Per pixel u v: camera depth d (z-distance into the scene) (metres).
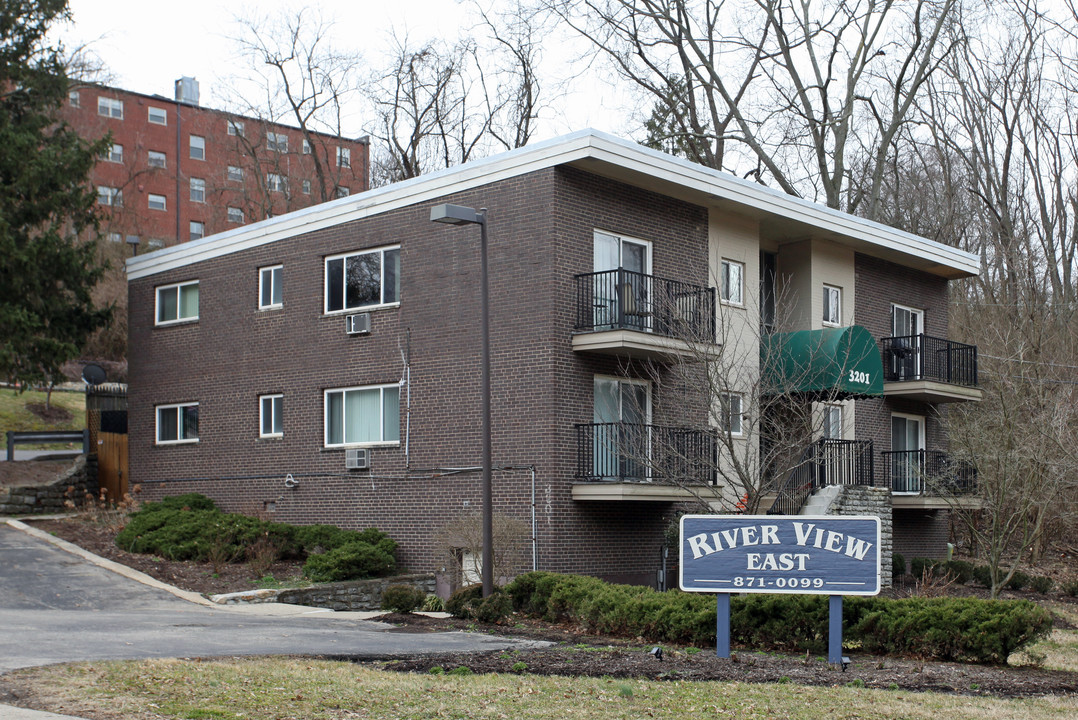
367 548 21.00
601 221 21.53
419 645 13.54
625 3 38.97
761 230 26.23
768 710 9.88
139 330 28.47
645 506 22.03
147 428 27.98
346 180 57.31
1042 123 40.41
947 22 37.91
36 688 9.33
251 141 55.00
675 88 39.72
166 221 60.78
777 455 20.58
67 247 27.53
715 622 14.20
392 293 23.20
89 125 52.31
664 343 20.80
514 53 43.06
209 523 22.30
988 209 41.66
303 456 24.48
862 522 12.52
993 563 22.95
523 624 16.27
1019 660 14.49
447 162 45.12
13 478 28.73
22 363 26.72
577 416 20.80
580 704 9.85
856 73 38.34
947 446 30.94
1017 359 26.64
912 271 30.62
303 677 10.57
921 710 10.12
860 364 23.38
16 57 28.16
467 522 19.84
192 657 11.60
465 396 21.72
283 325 25.16
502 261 21.33
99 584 19.14
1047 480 23.08
